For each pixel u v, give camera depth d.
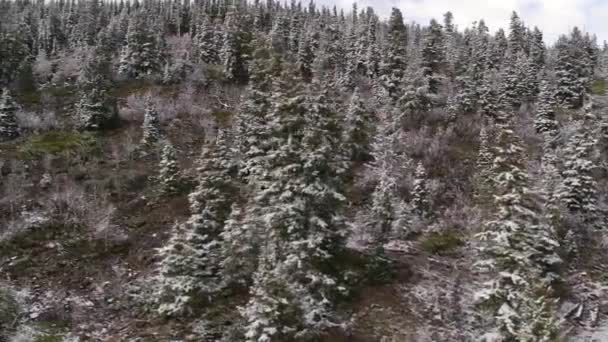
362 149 33.69
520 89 47.50
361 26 65.44
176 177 29.48
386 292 21.73
